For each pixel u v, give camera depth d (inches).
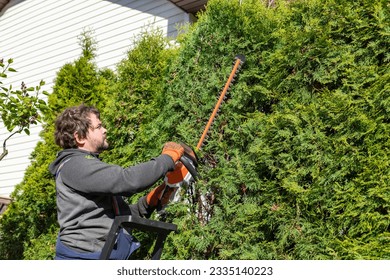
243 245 123.3
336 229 111.3
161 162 84.2
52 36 365.4
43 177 197.8
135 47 171.0
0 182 381.4
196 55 143.9
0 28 419.5
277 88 129.0
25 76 383.9
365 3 118.6
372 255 101.7
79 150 87.1
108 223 84.4
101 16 324.5
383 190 103.0
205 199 136.3
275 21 138.9
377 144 107.2
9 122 170.2
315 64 123.8
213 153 138.5
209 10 145.2
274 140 124.6
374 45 114.3
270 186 122.2
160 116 147.9
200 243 129.1
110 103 168.1
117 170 80.3
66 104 195.6
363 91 112.9
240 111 135.9
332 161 113.2
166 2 282.7
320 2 127.5
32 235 199.0
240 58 131.6
